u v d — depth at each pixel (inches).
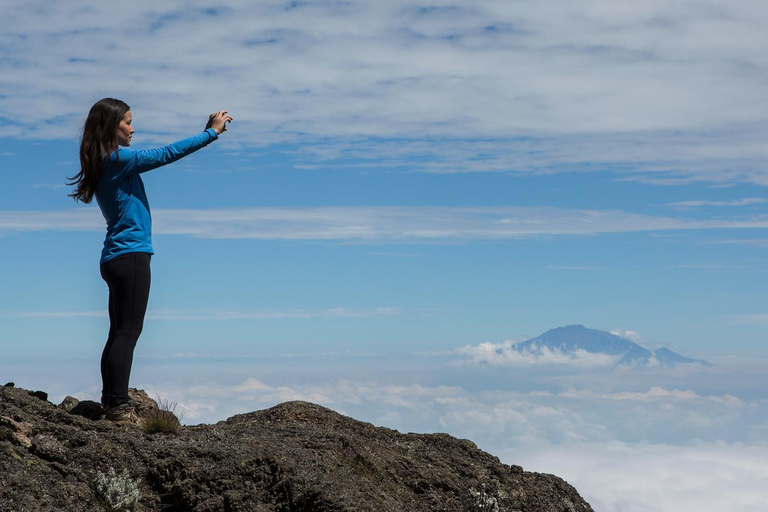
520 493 293.4
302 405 343.9
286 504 219.9
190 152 278.4
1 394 255.8
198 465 231.9
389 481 267.1
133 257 270.1
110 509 210.1
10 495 193.0
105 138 265.9
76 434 234.7
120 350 267.3
